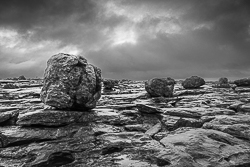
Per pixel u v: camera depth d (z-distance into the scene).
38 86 37.88
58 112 9.83
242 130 9.41
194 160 6.61
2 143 8.11
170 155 6.88
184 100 21.55
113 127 10.60
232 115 13.65
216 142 7.91
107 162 6.66
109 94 29.23
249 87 34.56
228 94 27.25
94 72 11.45
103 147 7.96
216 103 19.52
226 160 6.71
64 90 10.14
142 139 8.74
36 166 6.75
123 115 13.13
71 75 10.28
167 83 23.31
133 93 30.22
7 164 6.83
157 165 6.32
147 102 20.16
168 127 11.26
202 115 13.36
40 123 9.37
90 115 11.25
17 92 26.72
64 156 7.42
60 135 9.02
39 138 8.61
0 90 29.73
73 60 10.46
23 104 17.20
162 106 17.75
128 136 9.09
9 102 18.44
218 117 12.23
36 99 20.19
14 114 10.36
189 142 7.85
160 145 7.97
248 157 6.98
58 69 10.32
